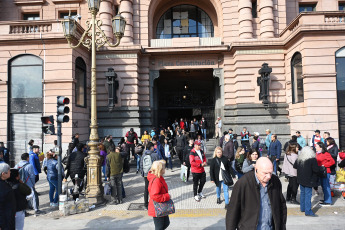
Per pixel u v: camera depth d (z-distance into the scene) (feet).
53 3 60.75
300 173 20.79
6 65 46.21
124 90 55.11
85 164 26.37
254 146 37.01
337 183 25.44
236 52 54.13
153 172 15.02
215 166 23.43
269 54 53.83
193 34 66.13
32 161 27.07
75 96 47.57
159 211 14.23
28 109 46.03
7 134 45.68
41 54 46.24
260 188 10.18
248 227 9.76
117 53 55.26
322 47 43.96
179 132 48.78
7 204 13.06
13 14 60.85
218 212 21.83
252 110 53.52
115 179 24.98
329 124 43.04
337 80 43.80
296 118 48.83
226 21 57.82
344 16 44.01
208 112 71.31
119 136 54.08
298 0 59.31
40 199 27.12
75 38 45.65
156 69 59.52
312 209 22.04
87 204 22.88
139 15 58.90
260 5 56.29
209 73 69.31
